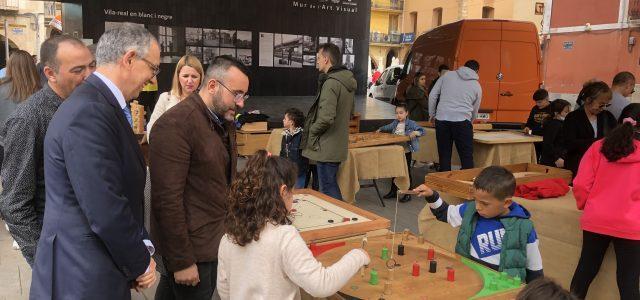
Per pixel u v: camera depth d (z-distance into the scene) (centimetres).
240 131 775
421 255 226
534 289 126
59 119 158
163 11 1025
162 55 1045
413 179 722
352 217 269
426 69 952
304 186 526
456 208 259
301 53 1230
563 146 421
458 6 2788
